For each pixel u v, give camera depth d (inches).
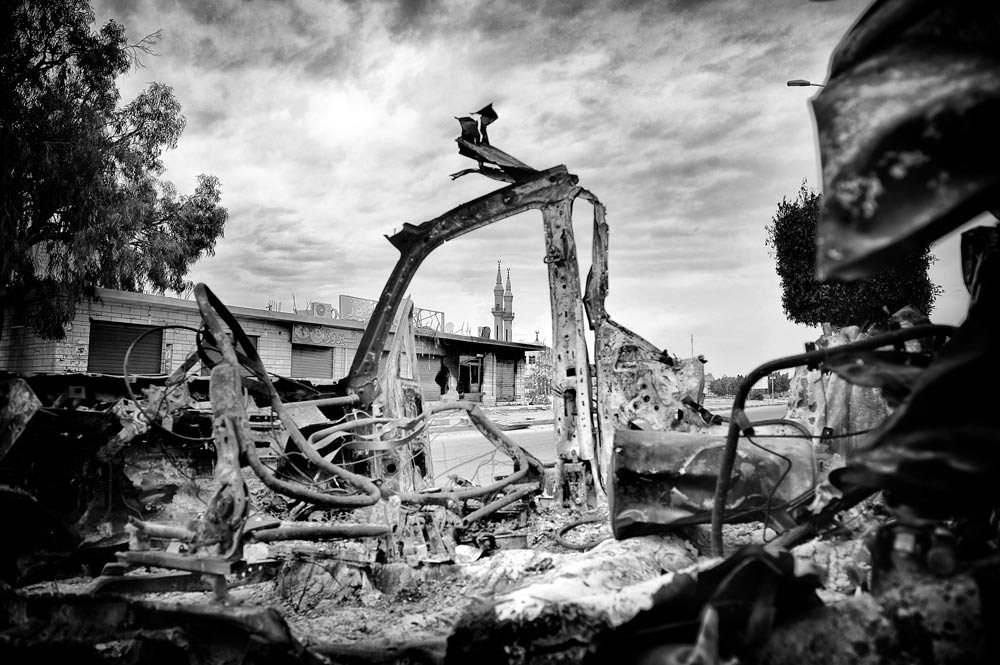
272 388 163.9
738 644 54.3
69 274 584.1
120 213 599.5
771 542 99.6
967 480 42.1
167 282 754.8
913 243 32.5
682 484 118.1
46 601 101.8
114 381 203.0
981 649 48.1
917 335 65.4
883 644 51.5
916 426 42.4
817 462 121.4
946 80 33.9
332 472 162.7
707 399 1376.7
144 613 96.9
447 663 84.7
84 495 164.7
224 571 105.3
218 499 114.1
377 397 245.6
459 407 232.8
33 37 538.6
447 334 1221.1
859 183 34.0
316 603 141.9
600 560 105.1
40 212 556.4
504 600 86.5
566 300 239.9
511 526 215.6
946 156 32.1
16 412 128.5
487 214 245.6
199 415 192.2
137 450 185.3
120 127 615.2
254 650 89.7
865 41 39.5
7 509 138.6
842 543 100.0
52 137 546.3
